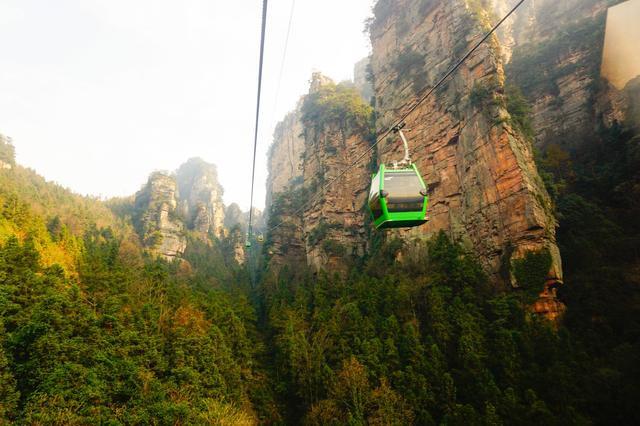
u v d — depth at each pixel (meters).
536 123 75.88
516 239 47.69
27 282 40.00
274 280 82.50
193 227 155.38
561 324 42.09
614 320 40.62
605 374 33.03
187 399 38.38
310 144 100.44
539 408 31.20
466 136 57.75
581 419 30.14
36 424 27.08
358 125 89.56
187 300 54.94
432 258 52.56
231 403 42.19
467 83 59.84
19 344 32.97
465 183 57.03
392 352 41.66
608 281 43.34
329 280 66.38
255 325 65.88
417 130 68.00
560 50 77.94
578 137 68.50
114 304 44.84
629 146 56.12
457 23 64.94
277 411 46.19
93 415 30.06
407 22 78.75
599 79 69.00
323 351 47.62
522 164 50.44
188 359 42.91
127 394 34.66
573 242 48.94
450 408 35.34
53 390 29.39
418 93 70.06
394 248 63.31
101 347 36.94
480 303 45.16
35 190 120.56
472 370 36.62
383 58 83.31
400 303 49.09
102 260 57.88
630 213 50.22
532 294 43.81
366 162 84.94
